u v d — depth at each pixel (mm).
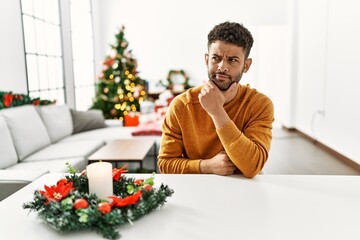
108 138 3988
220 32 1103
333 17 4371
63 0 5047
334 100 4391
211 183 1115
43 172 2133
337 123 4309
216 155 1235
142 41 6840
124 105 5430
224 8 6668
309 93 5273
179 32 6785
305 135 5480
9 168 2754
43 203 865
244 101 1276
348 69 3980
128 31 6828
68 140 3896
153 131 4059
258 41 6559
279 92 6438
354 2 3781
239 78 1146
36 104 3744
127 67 5605
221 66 1106
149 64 6883
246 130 1257
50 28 4691
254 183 1112
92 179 901
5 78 3535
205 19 6727
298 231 794
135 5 6762
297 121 5883
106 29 6844
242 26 1149
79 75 5867
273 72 6480
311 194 1015
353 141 3912
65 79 5113
